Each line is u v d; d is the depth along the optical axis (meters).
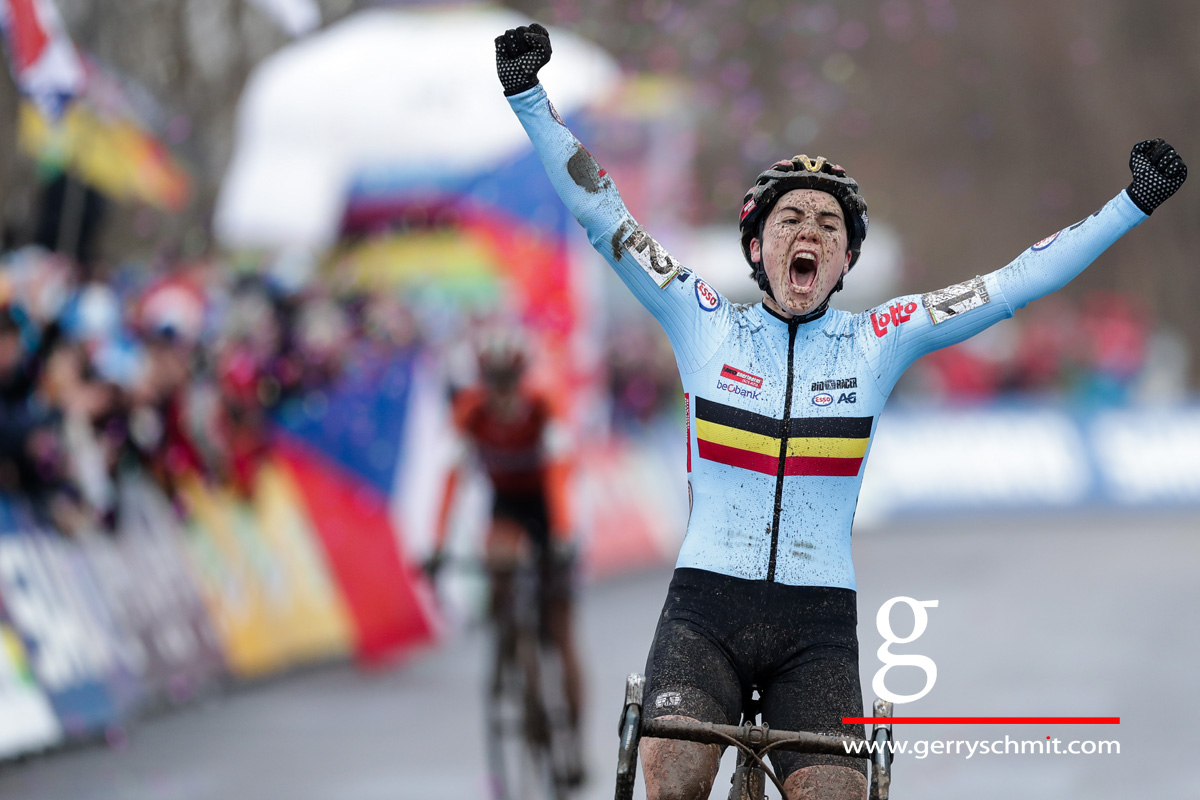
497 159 41.94
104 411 26.62
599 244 10.75
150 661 27.06
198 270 34.94
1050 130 108.81
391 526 36.00
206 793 21.34
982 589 42.81
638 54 50.06
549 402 22.52
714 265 66.88
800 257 10.26
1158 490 70.88
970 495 68.88
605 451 50.56
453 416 22.91
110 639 26.00
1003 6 106.88
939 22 99.12
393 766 23.27
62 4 32.84
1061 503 69.62
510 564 22.41
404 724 26.70
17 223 29.36
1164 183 10.28
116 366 29.67
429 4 42.25
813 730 9.86
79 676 24.81
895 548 55.28
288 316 34.53
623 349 55.69
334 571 33.97
